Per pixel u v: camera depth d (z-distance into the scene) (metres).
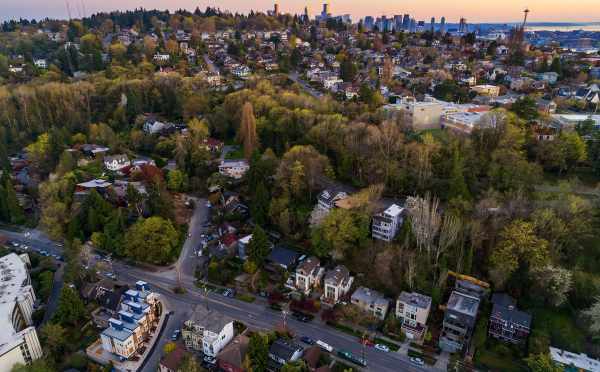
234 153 191.50
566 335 95.88
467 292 106.81
